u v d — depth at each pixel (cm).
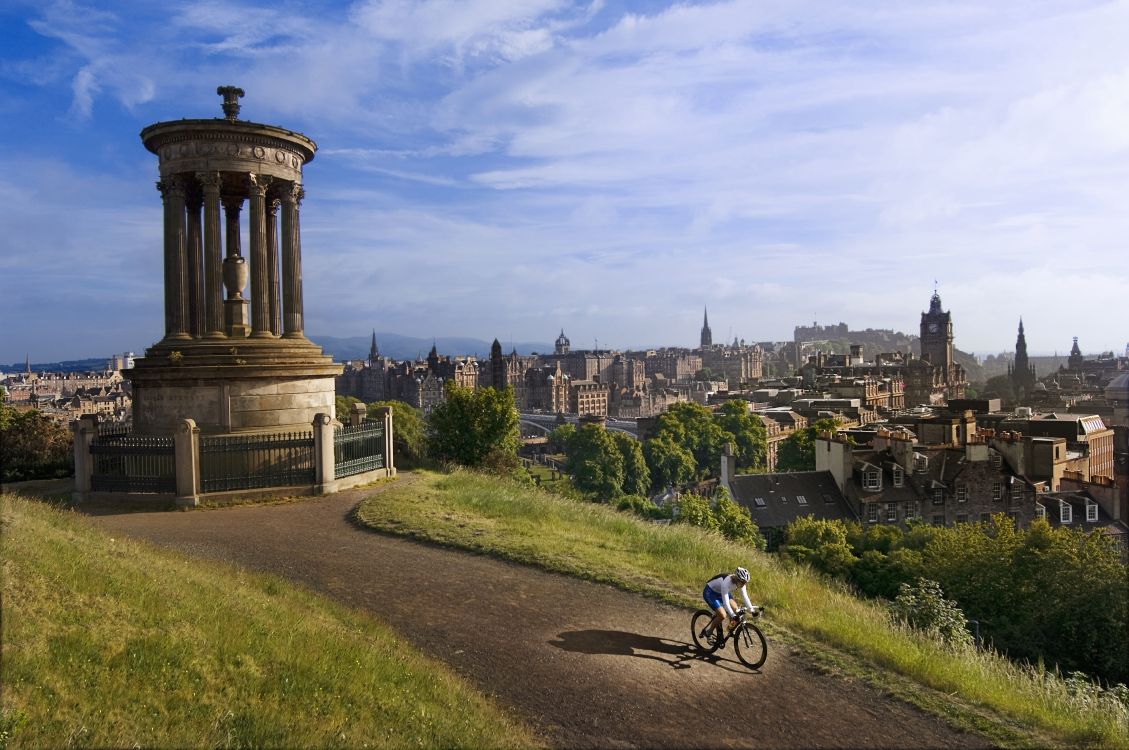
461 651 1437
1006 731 1191
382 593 1770
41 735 875
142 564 1551
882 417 15738
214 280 3284
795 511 7656
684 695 1287
